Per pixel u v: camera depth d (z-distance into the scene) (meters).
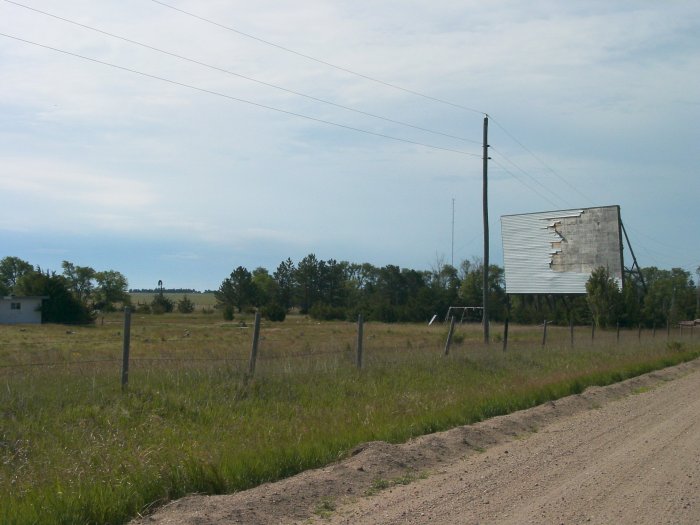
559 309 57.94
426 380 16.30
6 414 10.22
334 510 6.84
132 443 8.95
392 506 6.95
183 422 10.71
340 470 8.09
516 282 55.47
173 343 34.91
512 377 17.69
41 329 51.97
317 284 102.06
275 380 13.98
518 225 55.59
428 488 7.64
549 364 21.25
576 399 14.69
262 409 11.95
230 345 32.22
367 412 11.70
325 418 11.23
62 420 10.23
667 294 94.88
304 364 16.38
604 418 12.77
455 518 6.54
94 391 11.77
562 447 10.00
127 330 12.28
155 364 16.20
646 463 8.92
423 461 8.86
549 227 54.09
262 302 95.12
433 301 71.44
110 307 92.12
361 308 76.19
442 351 22.09
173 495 7.04
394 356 19.56
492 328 51.09
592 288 49.88
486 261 30.03
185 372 14.00
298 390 13.64
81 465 7.73
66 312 64.19
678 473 8.38
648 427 11.73
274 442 9.23
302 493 7.24
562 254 53.41
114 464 7.73
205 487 7.29
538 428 11.69
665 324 60.22
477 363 19.50
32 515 6.08
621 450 9.76
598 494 7.41
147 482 7.03
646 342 33.66
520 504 7.02
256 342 14.37
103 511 6.34
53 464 7.91
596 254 51.94
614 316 49.28
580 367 20.69
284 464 8.18
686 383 19.28
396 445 9.37
